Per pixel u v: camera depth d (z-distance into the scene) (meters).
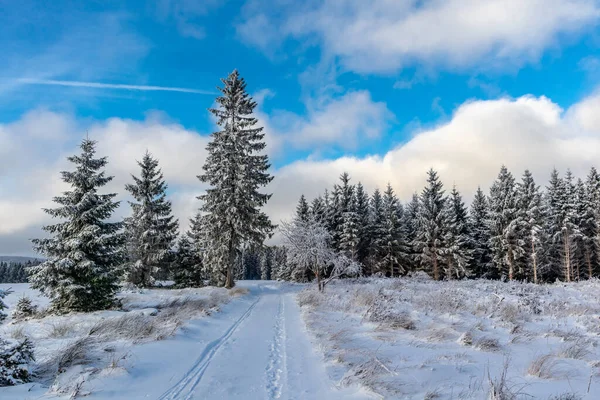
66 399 4.97
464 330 10.48
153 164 31.20
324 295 19.59
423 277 40.59
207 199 28.56
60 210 15.05
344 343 8.74
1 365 5.58
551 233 46.03
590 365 7.38
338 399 5.31
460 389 5.62
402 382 5.84
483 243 47.97
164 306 15.53
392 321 11.07
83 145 16.12
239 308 17.16
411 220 55.62
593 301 20.47
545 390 5.74
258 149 29.97
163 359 7.17
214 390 5.72
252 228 28.69
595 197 43.81
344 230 43.41
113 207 16.17
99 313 13.45
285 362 7.41
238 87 30.59
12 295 21.70
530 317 13.79
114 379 5.73
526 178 42.16
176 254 33.38
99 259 15.62
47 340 8.80
